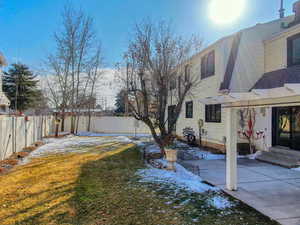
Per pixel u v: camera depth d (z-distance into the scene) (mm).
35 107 26141
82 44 20188
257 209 3928
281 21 9859
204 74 11625
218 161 8273
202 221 3475
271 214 3727
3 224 3439
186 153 9883
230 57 9391
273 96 3684
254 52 9445
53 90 20375
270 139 8789
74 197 4512
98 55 21297
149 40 8445
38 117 14320
